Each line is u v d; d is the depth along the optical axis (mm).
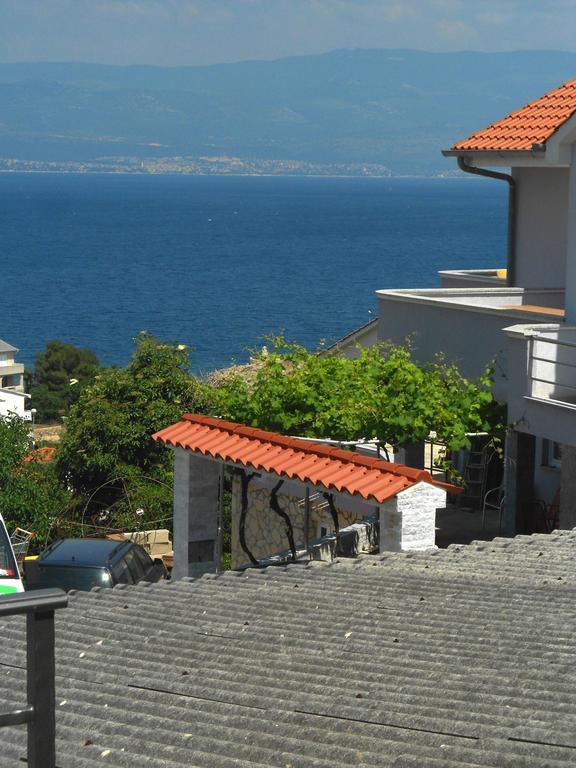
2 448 32375
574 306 19641
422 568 12812
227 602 11656
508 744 6762
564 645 9227
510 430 19172
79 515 32906
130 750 7117
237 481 23703
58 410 100750
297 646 9648
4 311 166625
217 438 17562
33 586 21703
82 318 158375
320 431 19594
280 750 6973
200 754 6875
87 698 8383
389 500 14273
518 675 8375
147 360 36156
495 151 23359
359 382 19672
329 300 166375
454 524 21266
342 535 17891
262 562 17531
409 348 22250
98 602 12219
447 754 6664
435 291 23359
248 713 7789
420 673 8539
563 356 19000
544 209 24047
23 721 4953
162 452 34719
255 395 20156
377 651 9305
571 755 6547
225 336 136500
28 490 30688
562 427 17938
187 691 8383
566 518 18812
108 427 34031
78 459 34125
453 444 19219
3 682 8914
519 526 19516
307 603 11281
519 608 10594
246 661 9211
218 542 18469
